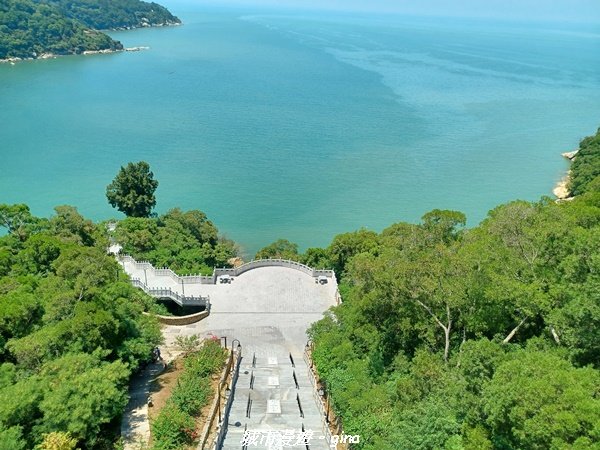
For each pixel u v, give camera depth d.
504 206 52.25
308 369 49.06
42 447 32.19
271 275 69.81
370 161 145.00
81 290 45.69
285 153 148.88
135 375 46.78
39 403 34.84
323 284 68.19
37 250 58.81
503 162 148.88
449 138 167.75
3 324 43.75
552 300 35.81
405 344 44.66
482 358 31.31
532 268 39.00
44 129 162.50
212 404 41.69
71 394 34.78
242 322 59.41
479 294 38.72
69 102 197.38
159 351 50.09
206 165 138.38
